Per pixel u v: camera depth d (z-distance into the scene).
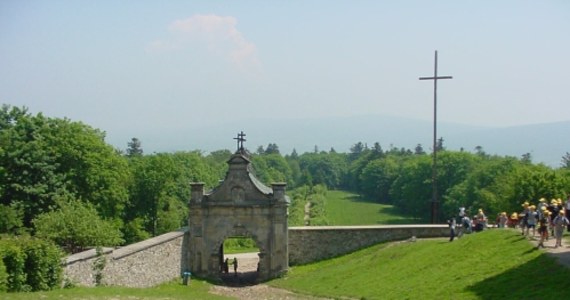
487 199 111.31
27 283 38.44
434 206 74.06
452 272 43.66
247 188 66.62
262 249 66.31
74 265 42.75
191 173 138.12
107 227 66.31
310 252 69.94
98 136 86.38
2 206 67.94
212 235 66.62
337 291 50.44
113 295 39.66
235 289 59.88
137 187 103.38
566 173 95.75
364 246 69.38
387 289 45.72
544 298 32.09
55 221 62.03
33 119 79.75
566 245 43.31
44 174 75.44
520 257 41.50
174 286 57.66
